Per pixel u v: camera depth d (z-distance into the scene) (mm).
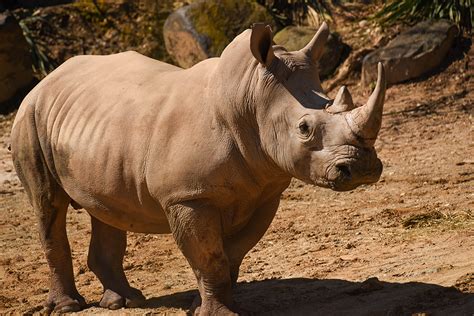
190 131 15266
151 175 15539
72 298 18062
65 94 17328
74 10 44156
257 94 14805
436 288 16609
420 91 35844
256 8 41031
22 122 17844
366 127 13523
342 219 23875
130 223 16656
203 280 15688
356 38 40000
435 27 37625
